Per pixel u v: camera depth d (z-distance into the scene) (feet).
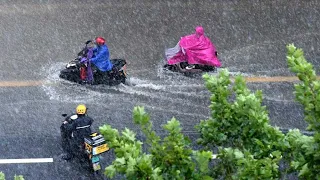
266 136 59.67
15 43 154.30
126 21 164.86
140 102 134.41
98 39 135.85
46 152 118.42
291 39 159.74
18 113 129.59
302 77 56.90
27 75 142.72
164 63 148.77
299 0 174.50
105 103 133.59
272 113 131.95
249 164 54.90
